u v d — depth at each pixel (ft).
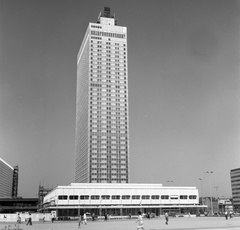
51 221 330.54
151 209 506.89
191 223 224.94
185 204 523.70
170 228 167.22
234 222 231.91
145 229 158.51
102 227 195.83
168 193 520.83
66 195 477.36
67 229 181.68
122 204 497.46
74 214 472.85
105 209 485.15
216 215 460.55
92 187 490.90
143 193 510.58
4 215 335.67
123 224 234.17
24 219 343.87
